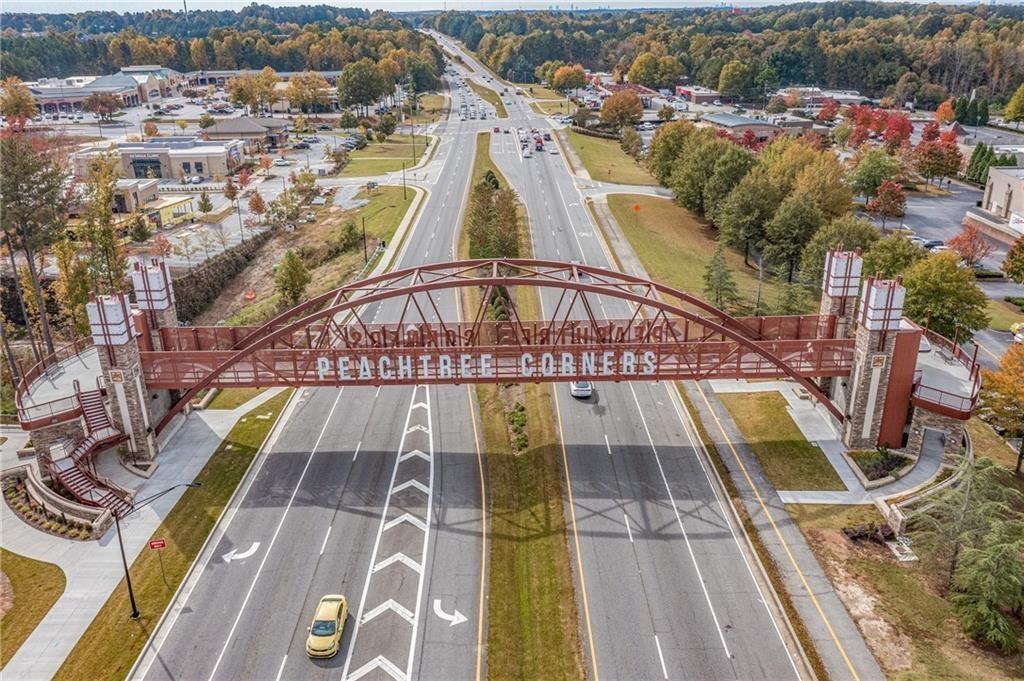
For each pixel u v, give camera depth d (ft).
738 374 198.39
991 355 279.90
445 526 176.45
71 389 205.26
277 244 437.58
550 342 235.40
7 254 364.17
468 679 134.62
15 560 167.12
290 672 136.26
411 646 141.79
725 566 161.27
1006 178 442.50
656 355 193.88
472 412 229.25
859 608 148.97
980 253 365.20
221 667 137.80
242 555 167.02
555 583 157.38
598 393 237.04
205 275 376.68
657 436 211.61
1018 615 146.61
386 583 157.99
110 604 153.79
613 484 190.49
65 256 298.76
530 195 483.51
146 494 188.65
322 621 141.90
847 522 173.78
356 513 181.27
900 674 133.80
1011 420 198.39
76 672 138.00
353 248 408.46
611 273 212.23
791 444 204.85
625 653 139.13
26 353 312.71
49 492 185.37
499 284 193.67
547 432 214.07
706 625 145.48
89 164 444.96
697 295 322.75
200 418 225.35
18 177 260.21
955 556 152.66
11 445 214.28
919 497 175.83
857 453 198.18
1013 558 140.77
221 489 190.49
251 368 209.26
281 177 579.48
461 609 151.12
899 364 191.93
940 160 529.45
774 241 343.46
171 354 196.95
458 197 494.59
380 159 633.20
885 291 184.85
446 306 315.78
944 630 143.95
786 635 142.92
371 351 194.18
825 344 198.08
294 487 191.72
